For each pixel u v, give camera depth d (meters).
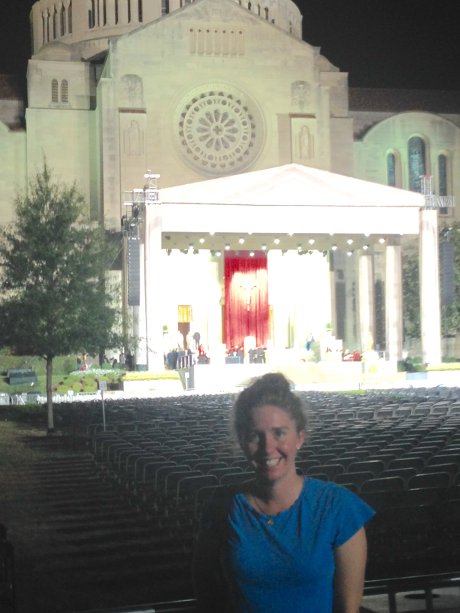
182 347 58.69
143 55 67.38
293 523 3.88
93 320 32.44
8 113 73.50
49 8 81.25
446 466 13.76
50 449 27.03
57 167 69.56
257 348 58.09
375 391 43.44
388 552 10.13
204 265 66.62
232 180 54.00
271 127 68.94
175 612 5.38
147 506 16.03
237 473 13.58
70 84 70.50
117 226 65.75
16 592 10.41
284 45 69.25
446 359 65.62
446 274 57.03
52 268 32.47
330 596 3.82
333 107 73.31
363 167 73.94
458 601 6.79
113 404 35.31
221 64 68.38
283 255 67.94
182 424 25.53
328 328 66.75
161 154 67.31
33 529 14.45
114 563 11.76
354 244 63.81
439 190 74.75
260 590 3.80
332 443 18.44
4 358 50.47
